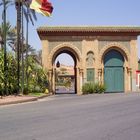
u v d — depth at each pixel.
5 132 11.23
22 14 36.75
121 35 48.97
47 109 19.42
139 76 49.19
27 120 14.34
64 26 47.75
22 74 36.97
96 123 12.95
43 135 10.46
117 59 49.47
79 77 48.31
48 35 47.84
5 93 35.12
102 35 48.59
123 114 15.85
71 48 48.25
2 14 34.75
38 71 44.88
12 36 53.16
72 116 15.46
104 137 9.98
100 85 45.41
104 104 21.77
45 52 47.81
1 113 17.81
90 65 48.47
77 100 27.30
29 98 29.70
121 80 49.34
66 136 10.22
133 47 49.12
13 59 38.59
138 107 19.19
